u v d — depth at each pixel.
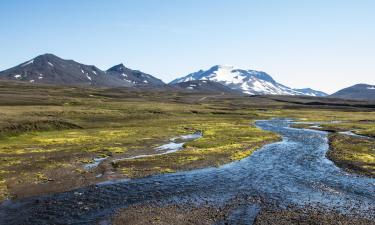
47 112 116.94
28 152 65.62
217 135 93.75
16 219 34.50
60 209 37.31
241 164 59.50
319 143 83.88
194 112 165.88
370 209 36.97
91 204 38.94
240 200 40.22
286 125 131.88
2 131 82.06
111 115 126.75
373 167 55.72
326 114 188.00
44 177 49.31
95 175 51.47
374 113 195.00
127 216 35.31
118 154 66.69
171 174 52.59
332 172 53.72
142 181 48.56
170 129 106.19
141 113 141.25
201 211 36.66
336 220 33.91
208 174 52.53
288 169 55.81
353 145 77.50
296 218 34.53
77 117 115.75
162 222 33.72
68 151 67.56
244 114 173.12
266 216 35.09
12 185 45.44
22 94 198.12
